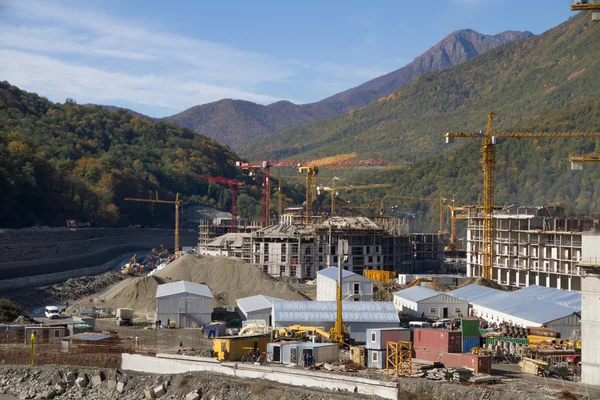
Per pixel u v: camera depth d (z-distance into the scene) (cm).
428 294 18300
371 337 12500
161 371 12644
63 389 12088
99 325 17238
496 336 14275
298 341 13762
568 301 17175
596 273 11356
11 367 12800
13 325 14962
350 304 15788
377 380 10806
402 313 17875
